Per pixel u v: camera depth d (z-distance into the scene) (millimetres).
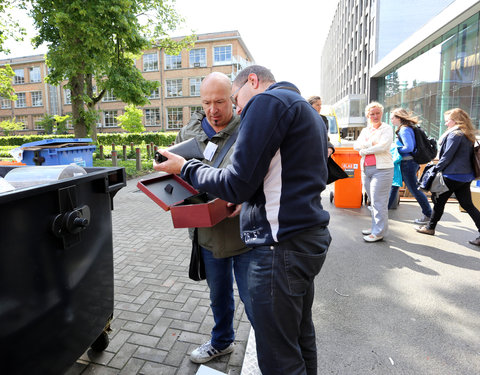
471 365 2043
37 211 1353
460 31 11562
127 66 13148
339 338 2342
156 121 42375
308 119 1231
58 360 1530
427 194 7086
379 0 27406
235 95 1518
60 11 9906
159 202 1514
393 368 2033
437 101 13703
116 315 2637
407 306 2742
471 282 3137
